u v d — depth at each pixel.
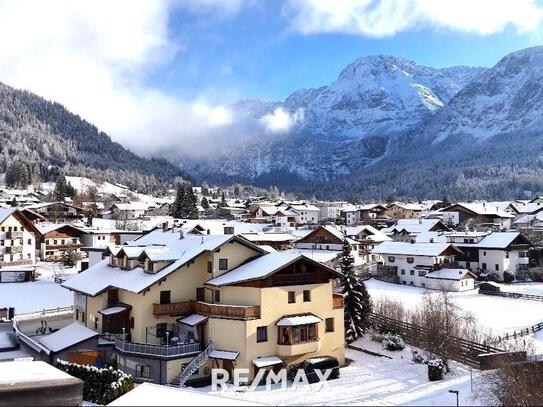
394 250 99.44
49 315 68.06
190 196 180.75
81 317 57.94
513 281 99.25
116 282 52.06
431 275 92.44
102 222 159.25
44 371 38.06
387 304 64.06
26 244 105.62
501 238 103.38
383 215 195.38
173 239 60.22
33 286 85.19
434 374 43.41
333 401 38.56
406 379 44.41
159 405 27.75
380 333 59.09
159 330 48.97
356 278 59.22
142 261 52.41
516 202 195.62
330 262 93.56
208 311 47.50
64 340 49.28
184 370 44.38
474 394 36.41
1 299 77.19
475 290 90.44
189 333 48.16
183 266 50.34
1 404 30.95
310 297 49.19
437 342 50.03
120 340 47.66
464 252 106.38
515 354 41.56
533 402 33.19
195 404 27.98
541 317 68.44
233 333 45.72
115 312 49.88
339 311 51.06
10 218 102.12
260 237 108.69
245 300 47.19
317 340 47.81
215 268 50.31
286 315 47.53
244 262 51.81
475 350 47.94
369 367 48.88
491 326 63.12
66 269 100.06
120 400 28.67
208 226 124.75
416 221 138.50
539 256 108.62
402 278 98.00
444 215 169.00
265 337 46.38
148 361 45.38
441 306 58.16
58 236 117.75
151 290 48.62
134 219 170.00
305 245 112.00
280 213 177.25
